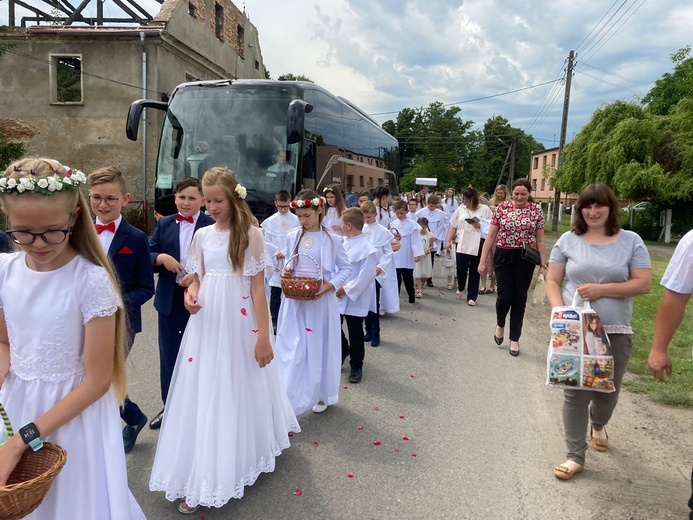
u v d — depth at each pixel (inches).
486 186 2989.7
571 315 134.5
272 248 270.4
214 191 123.7
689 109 1015.6
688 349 256.4
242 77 1050.7
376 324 263.0
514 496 131.8
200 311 125.9
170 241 159.2
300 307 177.2
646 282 135.6
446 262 441.4
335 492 132.4
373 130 604.1
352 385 208.5
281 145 350.3
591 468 145.8
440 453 153.6
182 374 125.4
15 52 730.8
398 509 125.6
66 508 78.4
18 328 77.5
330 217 310.7
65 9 895.1
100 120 736.3
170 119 365.1
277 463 146.3
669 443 160.7
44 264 77.2
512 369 231.6
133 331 139.2
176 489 121.6
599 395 146.4
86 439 80.0
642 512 125.5
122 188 139.6
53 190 69.0
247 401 127.0
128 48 727.1
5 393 79.4
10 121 743.1
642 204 1263.5
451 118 3243.1
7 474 69.6
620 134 1040.8
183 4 782.5
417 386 208.2
